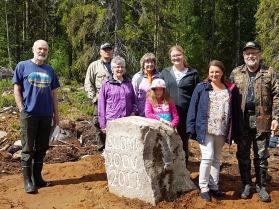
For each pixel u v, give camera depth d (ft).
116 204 11.16
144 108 12.70
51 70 12.46
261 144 11.08
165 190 11.14
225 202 11.07
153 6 29.81
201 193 11.18
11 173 14.96
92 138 18.84
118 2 28.99
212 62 10.89
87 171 14.08
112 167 11.80
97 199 11.59
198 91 11.05
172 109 11.85
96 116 14.99
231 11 62.95
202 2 62.64
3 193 12.40
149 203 11.02
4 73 39.58
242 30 63.82
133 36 28.66
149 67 12.60
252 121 11.00
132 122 11.19
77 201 11.53
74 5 30.58
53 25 53.67
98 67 14.70
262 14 33.17
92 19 29.55
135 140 11.04
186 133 12.01
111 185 11.89
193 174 13.26
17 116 22.47
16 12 58.39
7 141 18.33
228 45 62.75
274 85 10.79
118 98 12.59
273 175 14.01
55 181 13.21
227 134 10.93
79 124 20.79
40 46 12.02
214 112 10.89
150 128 10.97
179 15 59.82
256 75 10.89
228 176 13.43
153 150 11.05
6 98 26.71
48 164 15.21
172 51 12.03
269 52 31.01
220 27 62.49
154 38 29.99
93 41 30.89
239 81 11.08
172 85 12.05
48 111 12.30
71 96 29.58
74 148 17.79
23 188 12.65
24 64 12.10
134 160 11.14
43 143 12.51
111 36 29.43
